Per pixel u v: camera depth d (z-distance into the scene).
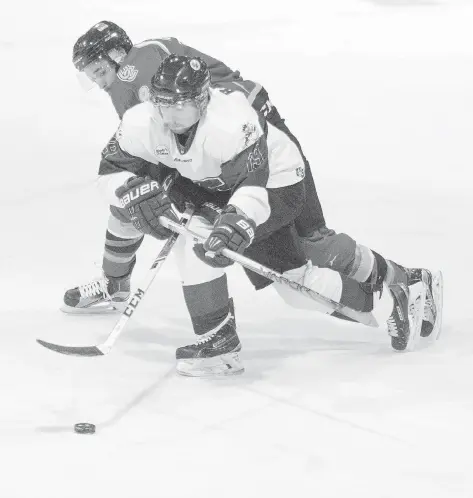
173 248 9.25
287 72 24.94
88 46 10.59
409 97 22.77
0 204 15.86
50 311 11.27
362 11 30.23
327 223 15.02
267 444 7.83
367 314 10.19
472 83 23.81
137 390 8.99
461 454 7.70
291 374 9.51
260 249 9.72
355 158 18.97
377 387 9.12
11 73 24.44
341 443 7.87
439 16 29.59
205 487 7.06
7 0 30.44
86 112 21.86
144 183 9.09
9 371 9.33
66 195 16.50
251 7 30.84
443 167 18.47
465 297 11.94
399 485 7.15
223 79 10.38
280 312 11.57
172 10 30.78
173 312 11.43
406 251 13.74
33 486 7.02
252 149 8.82
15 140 19.75
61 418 8.28
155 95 8.55
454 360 9.95
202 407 8.61
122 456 7.55
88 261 13.20
